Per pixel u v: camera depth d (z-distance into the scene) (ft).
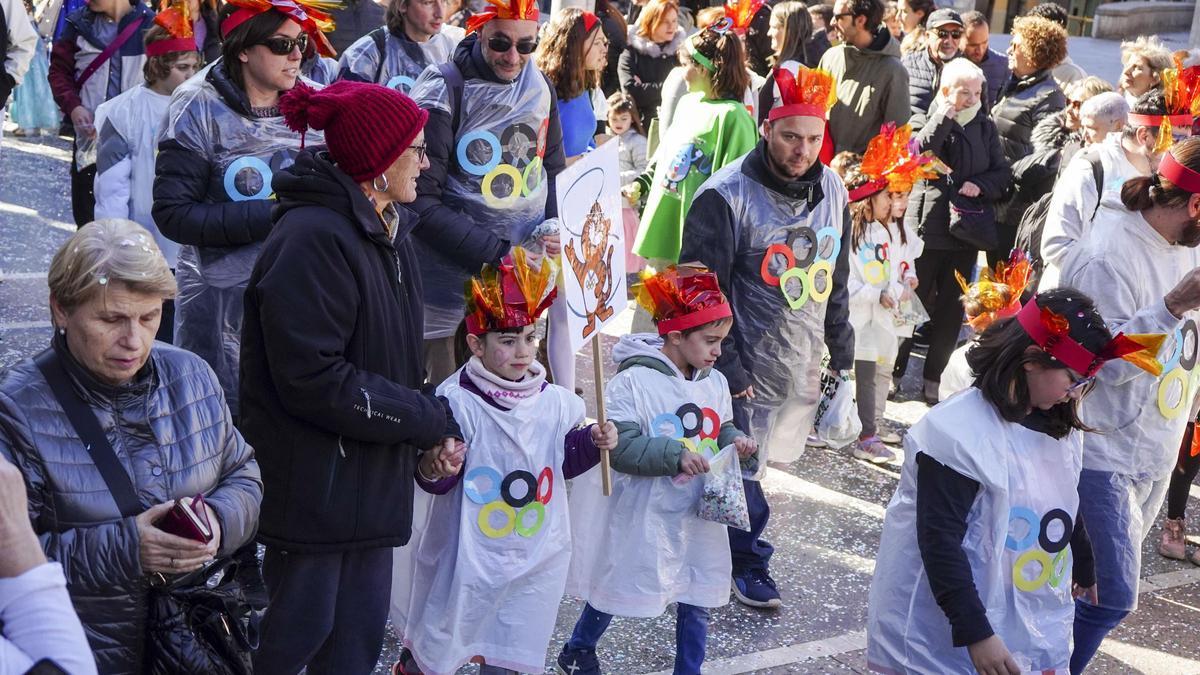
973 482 10.89
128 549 8.10
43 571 6.18
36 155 35.12
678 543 13.39
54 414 8.21
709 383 13.99
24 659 5.89
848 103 25.91
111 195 17.63
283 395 10.12
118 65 24.22
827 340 16.93
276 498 10.44
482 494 12.06
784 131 15.16
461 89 16.61
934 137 23.84
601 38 20.12
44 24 36.06
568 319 11.96
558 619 15.58
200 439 8.84
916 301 22.02
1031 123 26.86
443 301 17.07
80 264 7.97
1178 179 13.48
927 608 11.20
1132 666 16.02
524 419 12.17
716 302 13.43
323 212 10.23
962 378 18.30
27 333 22.12
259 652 10.69
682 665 13.67
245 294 10.36
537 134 17.15
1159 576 18.78
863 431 21.81
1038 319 10.75
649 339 14.17
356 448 10.48
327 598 10.65
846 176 20.99
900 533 11.39
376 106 10.26
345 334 10.21
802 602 16.65
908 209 24.32
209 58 22.66
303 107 10.28
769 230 15.66
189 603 8.61
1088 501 13.67
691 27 36.32
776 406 16.20
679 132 19.34
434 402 10.79
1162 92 15.84
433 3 20.26
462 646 12.12
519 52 16.42
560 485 12.51
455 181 16.88
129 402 8.50
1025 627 11.20
